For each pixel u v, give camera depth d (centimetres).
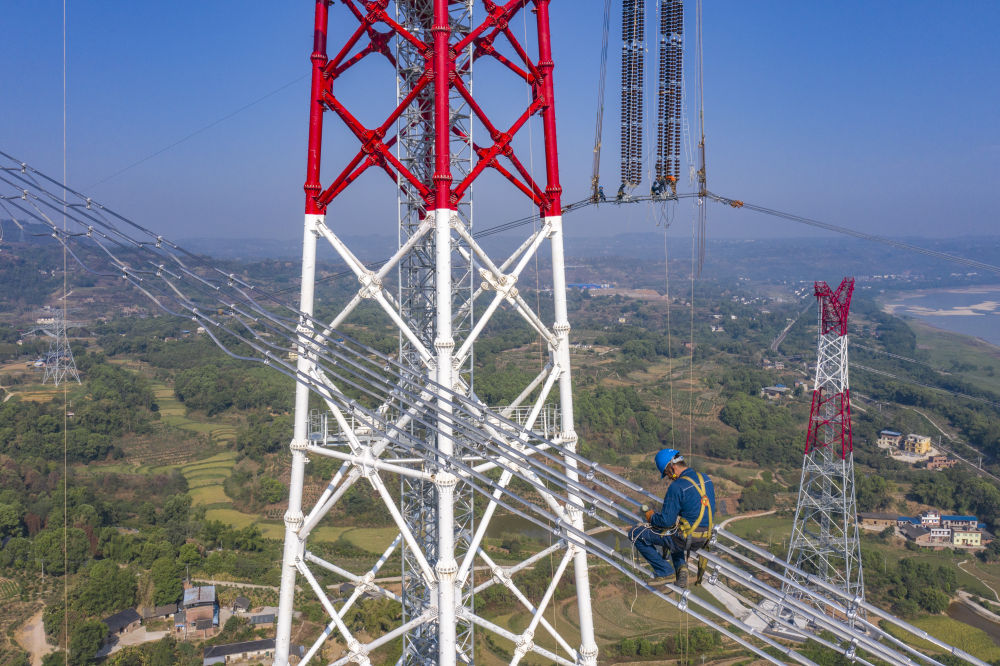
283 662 1698
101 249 1873
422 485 2031
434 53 1471
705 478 922
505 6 1655
